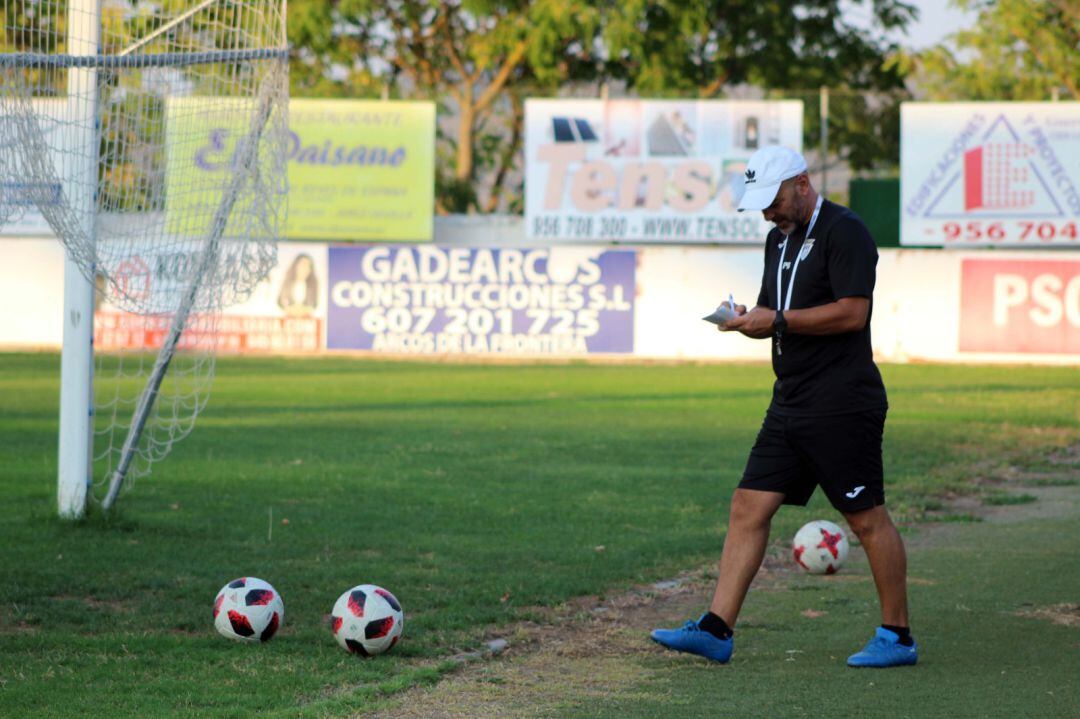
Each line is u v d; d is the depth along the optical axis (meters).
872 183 84.44
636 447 40.69
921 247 85.44
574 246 80.06
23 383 59.69
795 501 16.92
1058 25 105.12
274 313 80.38
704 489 32.44
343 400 54.59
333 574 21.97
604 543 25.31
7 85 22.41
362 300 80.38
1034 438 43.78
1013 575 22.23
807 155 84.81
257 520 27.33
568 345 80.19
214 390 58.09
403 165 83.00
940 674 15.83
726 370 72.19
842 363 16.14
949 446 41.25
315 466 35.81
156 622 18.48
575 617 19.28
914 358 79.06
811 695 14.91
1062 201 78.56
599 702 14.76
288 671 15.98
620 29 102.50
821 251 16.22
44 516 26.33
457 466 36.22
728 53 114.56
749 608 19.89
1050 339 77.69
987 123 78.88
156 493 30.78
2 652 16.73
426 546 24.80
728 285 79.75
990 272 78.19
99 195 24.84
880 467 16.36
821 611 19.67
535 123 82.12
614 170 81.81
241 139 25.12
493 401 54.78
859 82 119.50
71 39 24.38
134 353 75.56
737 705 14.55
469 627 18.48
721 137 81.31
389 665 16.31
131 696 14.80
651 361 78.56
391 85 109.38
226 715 14.14
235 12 25.25
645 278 80.00
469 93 110.62
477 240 88.12
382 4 111.94
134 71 24.75
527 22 103.88
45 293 80.75
